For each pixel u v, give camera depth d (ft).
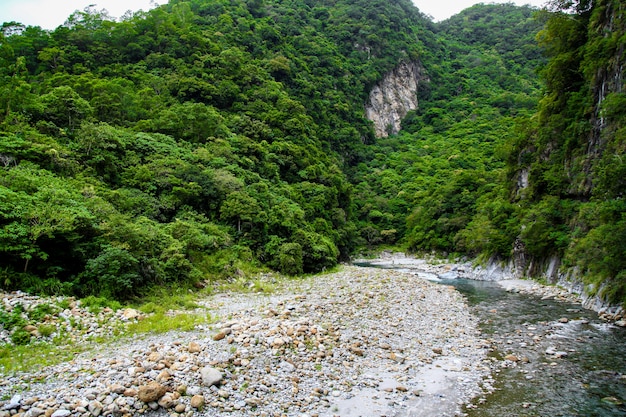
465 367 50.11
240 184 138.41
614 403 40.06
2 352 44.96
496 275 153.79
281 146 205.57
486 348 58.18
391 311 76.18
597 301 86.94
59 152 101.91
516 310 86.33
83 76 173.06
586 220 109.09
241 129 207.10
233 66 261.85
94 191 93.56
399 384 44.14
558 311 85.05
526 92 486.38
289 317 63.46
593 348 57.98
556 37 150.92
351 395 41.09
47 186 80.33
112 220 79.10
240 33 335.67
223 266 105.91
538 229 131.44
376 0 571.28
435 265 203.21
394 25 558.15
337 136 356.38
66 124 126.62
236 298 85.40
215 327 56.29
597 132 124.26
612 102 104.12
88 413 31.99
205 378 38.52
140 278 75.41
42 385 36.55
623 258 78.95
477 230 179.11
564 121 143.02
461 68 565.53
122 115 163.63
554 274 124.88
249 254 121.29
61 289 63.41
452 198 239.91
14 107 117.80
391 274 133.90
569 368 49.90
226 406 35.94
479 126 422.41
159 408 34.17
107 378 37.27
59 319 55.06
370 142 442.09
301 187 194.18
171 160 132.16
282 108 254.88
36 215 64.95
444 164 362.12
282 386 40.78
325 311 70.18
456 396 41.70
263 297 86.99
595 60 125.90
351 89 441.68
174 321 60.54
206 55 255.29
